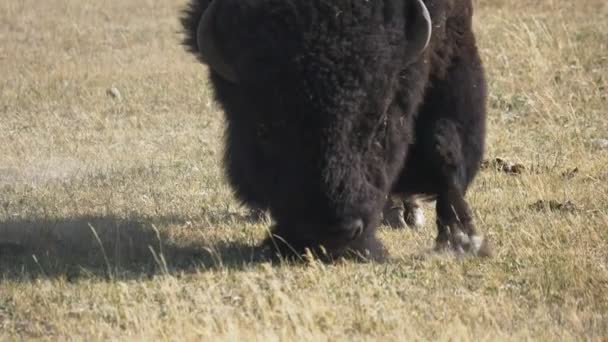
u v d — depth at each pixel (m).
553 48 54.41
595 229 29.11
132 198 35.00
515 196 33.94
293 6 23.61
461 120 27.62
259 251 27.39
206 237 29.81
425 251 28.02
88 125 47.22
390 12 24.14
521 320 22.55
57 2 75.69
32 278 25.67
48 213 32.72
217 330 21.58
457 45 27.52
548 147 41.25
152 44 64.31
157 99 51.50
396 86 24.75
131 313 22.50
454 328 21.34
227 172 27.34
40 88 53.59
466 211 27.95
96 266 26.75
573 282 24.75
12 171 39.44
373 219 24.19
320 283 24.19
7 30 68.31
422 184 28.16
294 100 23.11
